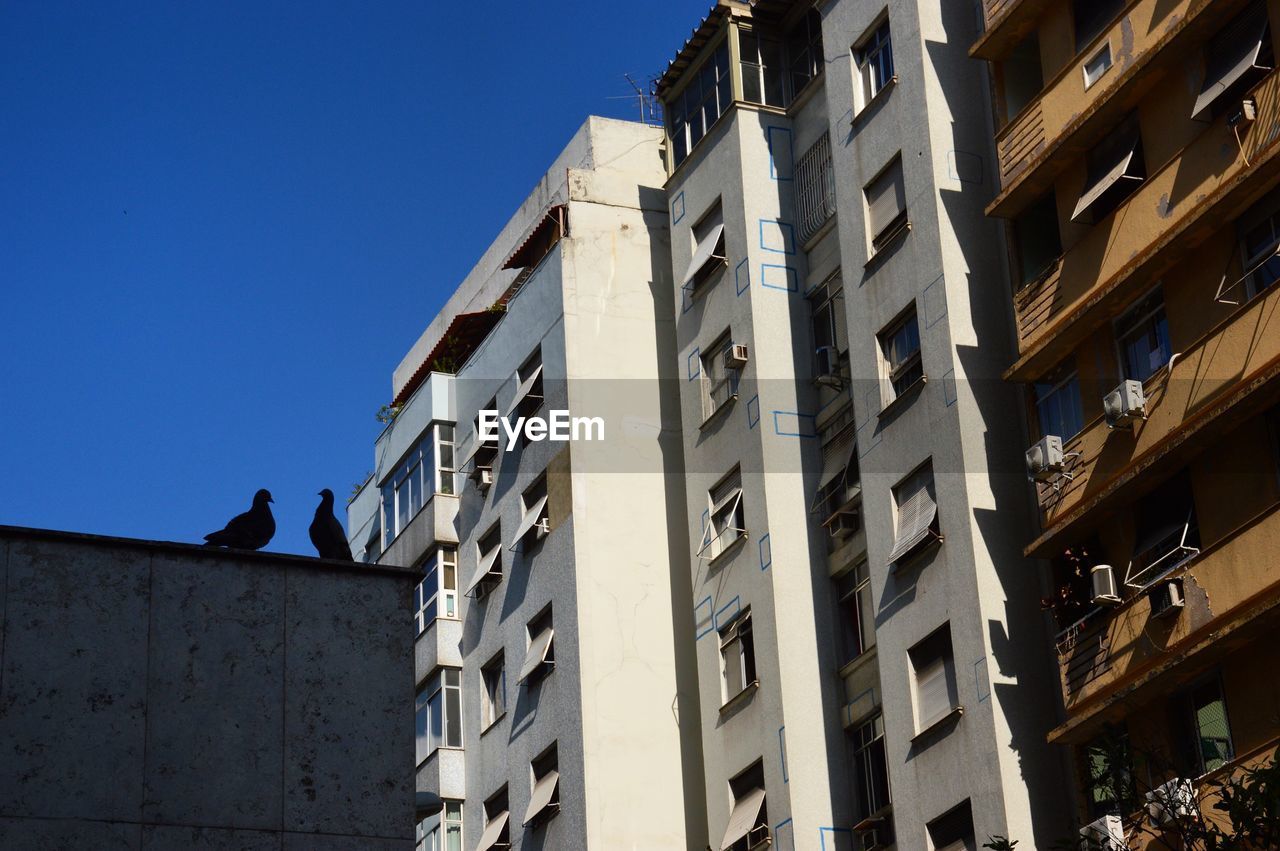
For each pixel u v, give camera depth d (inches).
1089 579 1165.7
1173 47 1131.3
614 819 1499.8
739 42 1563.7
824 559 1413.6
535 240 1797.5
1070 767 1172.5
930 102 1328.7
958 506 1238.9
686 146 1620.3
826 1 1461.6
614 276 1684.3
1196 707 1082.1
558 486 1637.6
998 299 1290.6
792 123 1549.0
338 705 884.0
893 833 1296.8
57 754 831.1
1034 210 1266.0
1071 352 1202.0
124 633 860.6
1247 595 1042.1
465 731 1728.6
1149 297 1151.6
